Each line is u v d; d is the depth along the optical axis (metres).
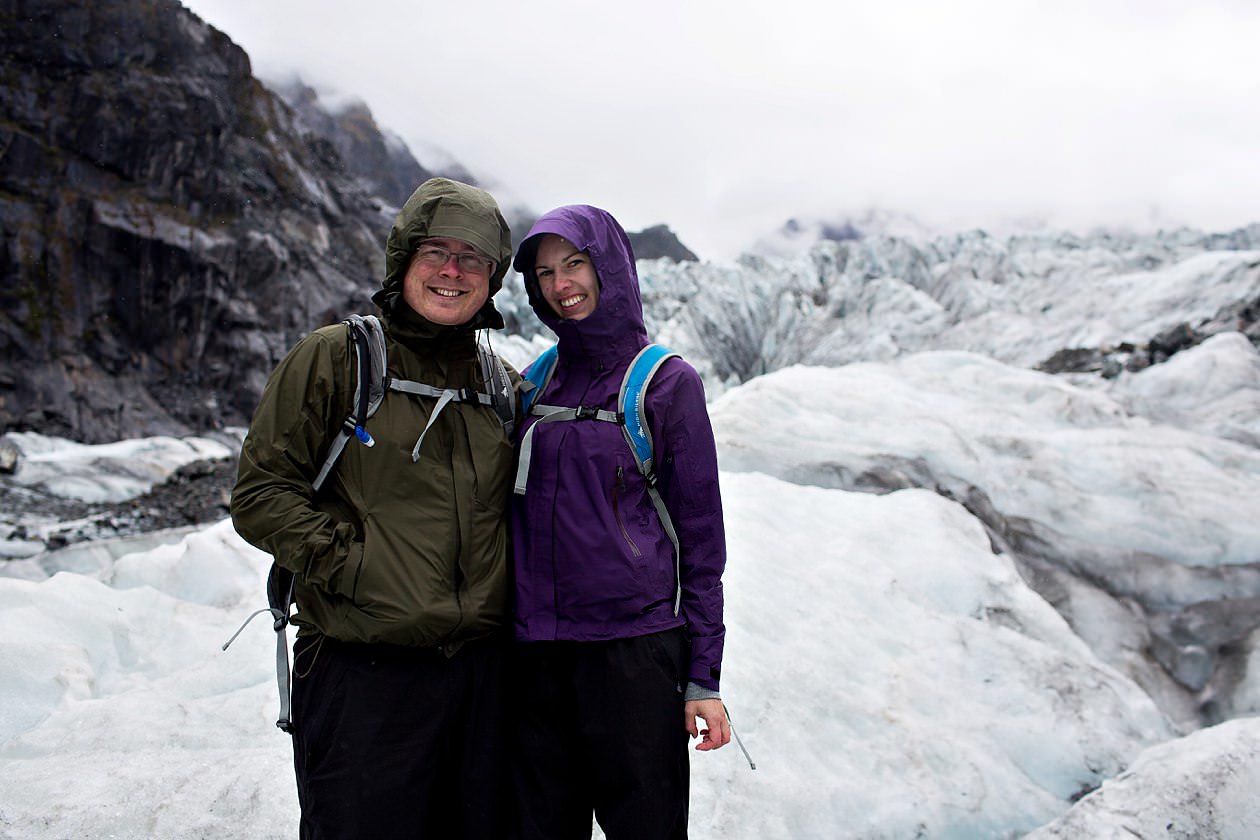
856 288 85.75
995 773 3.59
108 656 3.91
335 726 1.75
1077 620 5.96
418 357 1.90
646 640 1.93
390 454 1.79
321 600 1.76
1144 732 4.15
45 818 2.49
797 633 4.21
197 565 4.62
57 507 17.36
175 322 35.31
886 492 6.50
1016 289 70.88
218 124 40.75
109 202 34.97
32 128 35.19
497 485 1.93
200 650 3.89
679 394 1.99
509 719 2.02
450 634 1.78
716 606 2.01
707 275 89.25
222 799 2.63
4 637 3.59
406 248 1.85
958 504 6.07
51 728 3.15
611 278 2.01
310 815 1.75
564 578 1.91
